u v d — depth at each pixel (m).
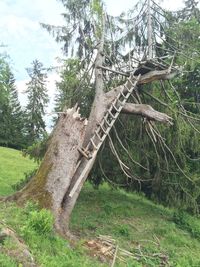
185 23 18.45
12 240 9.06
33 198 12.41
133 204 19.16
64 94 17.58
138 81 15.64
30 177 17.97
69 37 17.67
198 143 17.16
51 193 12.51
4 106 56.69
